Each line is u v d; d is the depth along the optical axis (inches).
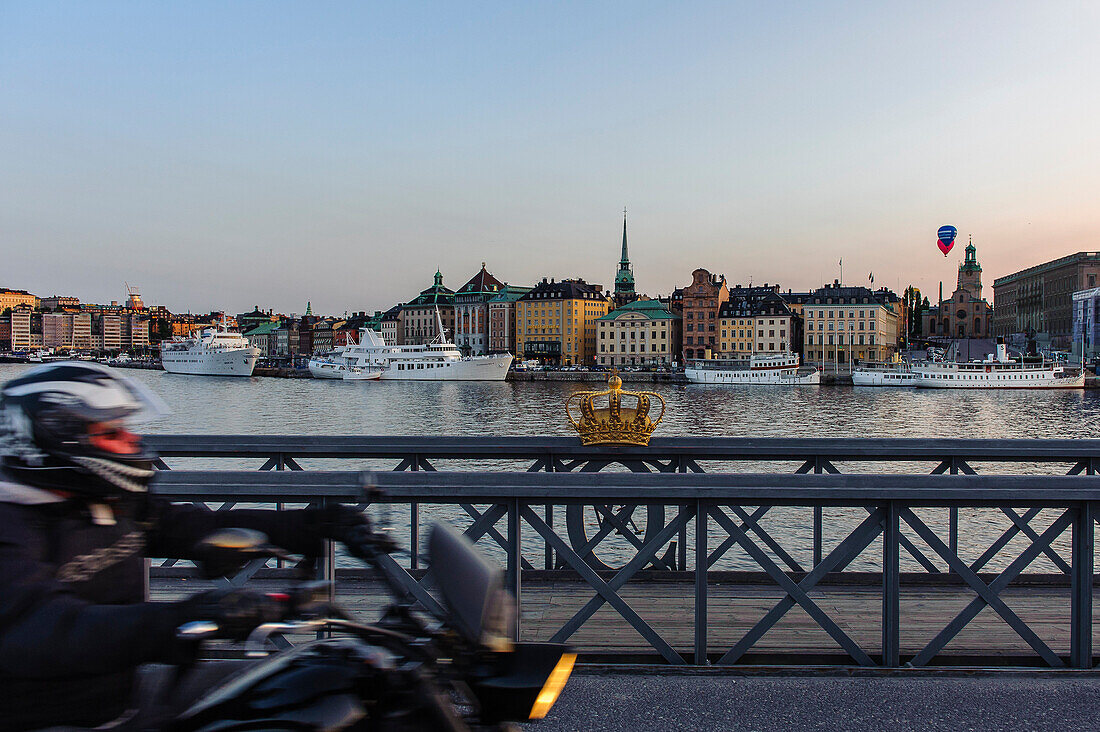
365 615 236.2
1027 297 7445.9
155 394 92.0
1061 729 167.2
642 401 309.4
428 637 89.0
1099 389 4441.4
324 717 79.5
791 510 733.9
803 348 6515.8
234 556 88.8
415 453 309.3
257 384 5098.4
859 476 195.9
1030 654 215.8
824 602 262.7
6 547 72.9
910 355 6796.3
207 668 99.3
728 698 181.3
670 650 203.5
